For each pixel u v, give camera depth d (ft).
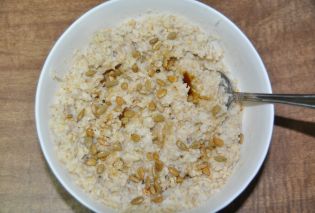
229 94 0.81
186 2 0.79
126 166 0.77
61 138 0.77
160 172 0.77
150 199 0.77
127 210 0.76
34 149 0.85
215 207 0.73
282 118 0.85
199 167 0.78
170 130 0.79
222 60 0.84
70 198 0.84
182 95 0.79
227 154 0.79
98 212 0.72
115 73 0.80
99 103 0.79
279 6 0.88
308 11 0.88
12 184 0.84
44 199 0.84
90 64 0.79
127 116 0.79
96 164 0.77
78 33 0.79
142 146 0.78
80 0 0.88
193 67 0.81
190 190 0.77
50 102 0.78
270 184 0.84
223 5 0.88
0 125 0.85
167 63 0.81
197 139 0.78
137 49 0.81
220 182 0.78
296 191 0.83
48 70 0.77
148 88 0.79
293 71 0.86
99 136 0.78
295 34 0.87
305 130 0.85
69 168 0.75
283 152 0.85
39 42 0.87
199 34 0.82
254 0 0.88
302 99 0.74
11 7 0.87
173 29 0.82
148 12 0.82
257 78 0.79
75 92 0.78
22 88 0.86
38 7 0.88
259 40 0.87
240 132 0.80
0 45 0.87
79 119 0.78
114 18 0.82
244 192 0.83
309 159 0.84
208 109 0.79
